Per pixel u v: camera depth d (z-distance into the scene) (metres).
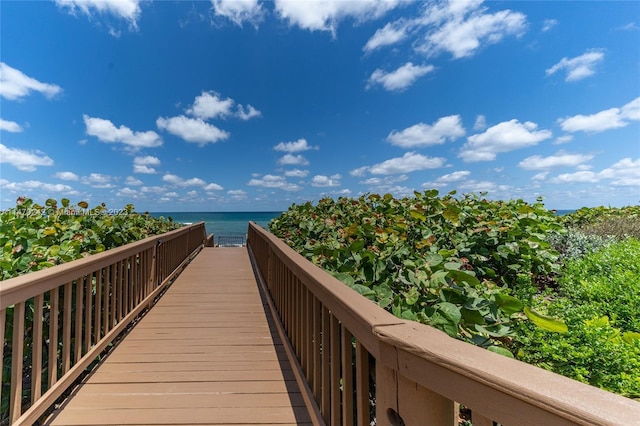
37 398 1.81
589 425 0.44
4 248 2.32
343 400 1.28
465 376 0.64
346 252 2.35
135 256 3.68
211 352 2.87
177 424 1.87
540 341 2.07
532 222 3.32
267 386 2.30
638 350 1.91
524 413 0.53
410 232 3.07
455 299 1.72
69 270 2.10
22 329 1.72
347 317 1.22
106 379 2.38
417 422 0.77
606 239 4.61
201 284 5.66
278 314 3.36
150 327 3.51
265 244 4.87
